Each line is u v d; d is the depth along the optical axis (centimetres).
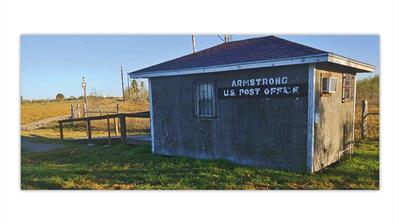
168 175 635
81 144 1127
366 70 734
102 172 684
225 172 632
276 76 618
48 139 1313
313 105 577
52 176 658
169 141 821
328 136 657
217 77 707
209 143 738
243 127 674
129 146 997
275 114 625
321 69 608
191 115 765
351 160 717
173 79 795
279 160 629
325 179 570
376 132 1060
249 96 659
